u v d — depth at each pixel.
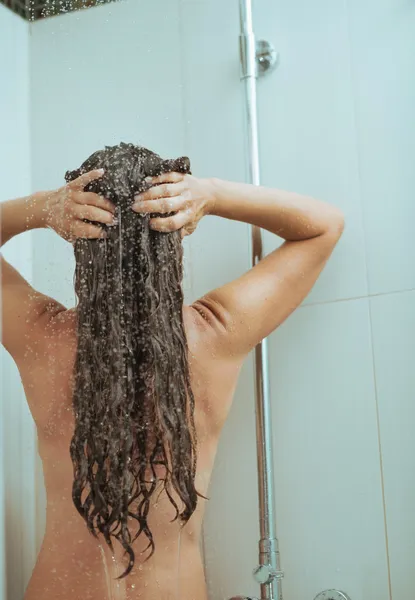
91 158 0.97
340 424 1.17
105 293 0.92
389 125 1.18
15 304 0.98
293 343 1.21
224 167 1.27
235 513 1.21
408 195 1.16
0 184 1.26
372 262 1.18
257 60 1.27
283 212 1.07
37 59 1.32
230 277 1.25
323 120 1.23
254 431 1.21
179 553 0.95
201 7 1.31
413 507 1.12
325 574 1.16
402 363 1.14
